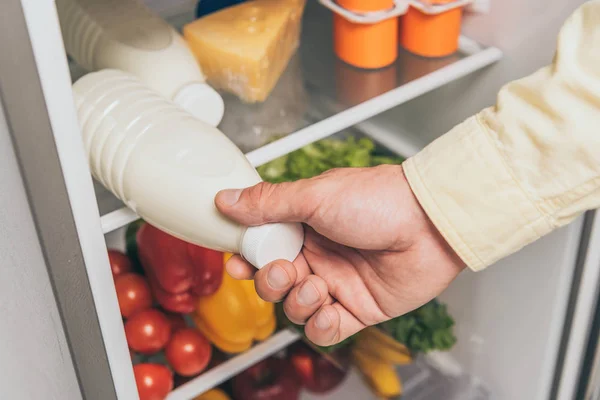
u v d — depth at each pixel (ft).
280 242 2.44
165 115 2.56
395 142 4.10
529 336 3.84
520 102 2.49
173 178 2.43
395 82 3.34
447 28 3.37
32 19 2.02
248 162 2.54
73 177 2.32
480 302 4.02
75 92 2.62
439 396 4.24
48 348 2.74
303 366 4.25
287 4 3.34
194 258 3.43
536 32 3.19
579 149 2.39
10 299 2.53
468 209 2.49
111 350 2.80
